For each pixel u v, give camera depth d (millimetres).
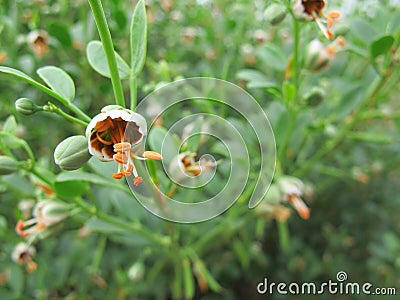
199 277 117
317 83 105
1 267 116
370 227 155
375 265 143
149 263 131
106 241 127
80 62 109
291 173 117
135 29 61
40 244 129
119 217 113
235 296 152
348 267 145
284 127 91
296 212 148
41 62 114
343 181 153
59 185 72
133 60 62
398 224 164
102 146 52
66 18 119
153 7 130
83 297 122
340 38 82
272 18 73
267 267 148
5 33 111
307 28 90
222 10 140
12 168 70
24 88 112
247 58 126
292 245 145
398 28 86
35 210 80
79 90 114
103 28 53
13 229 125
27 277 122
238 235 139
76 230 117
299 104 88
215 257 137
